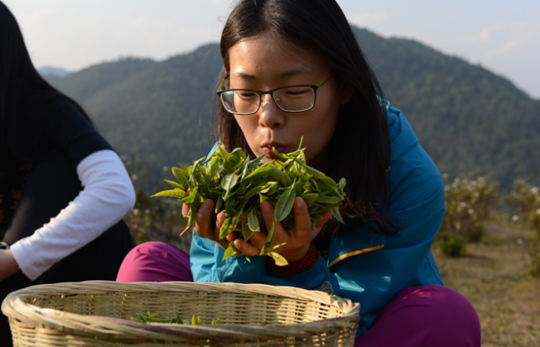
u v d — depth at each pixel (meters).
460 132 65.25
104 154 1.95
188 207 1.26
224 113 1.83
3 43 1.93
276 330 0.91
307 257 1.46
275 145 1.42
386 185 1.51
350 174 1.53
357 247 1.53
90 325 0.90
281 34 1.36
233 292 1.37
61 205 1.92
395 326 1.34
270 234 1.15
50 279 1.89
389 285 1.48
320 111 1.42
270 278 1.49
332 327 0.98
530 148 60.19
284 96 1.39
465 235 8.62
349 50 1.48
